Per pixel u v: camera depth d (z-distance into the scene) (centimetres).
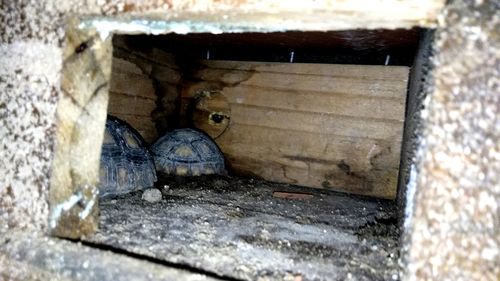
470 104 10
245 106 48
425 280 11
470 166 10
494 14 10
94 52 16
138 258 16
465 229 10
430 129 10
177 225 24
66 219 16
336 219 30
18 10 16
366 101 42
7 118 16
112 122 35
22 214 16
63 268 15
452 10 10
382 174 41
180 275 14
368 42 34
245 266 18
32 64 16
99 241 18
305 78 45
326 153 44
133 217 24
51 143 15
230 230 24
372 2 11
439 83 10
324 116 44
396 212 33
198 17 13
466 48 10
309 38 34
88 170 17
